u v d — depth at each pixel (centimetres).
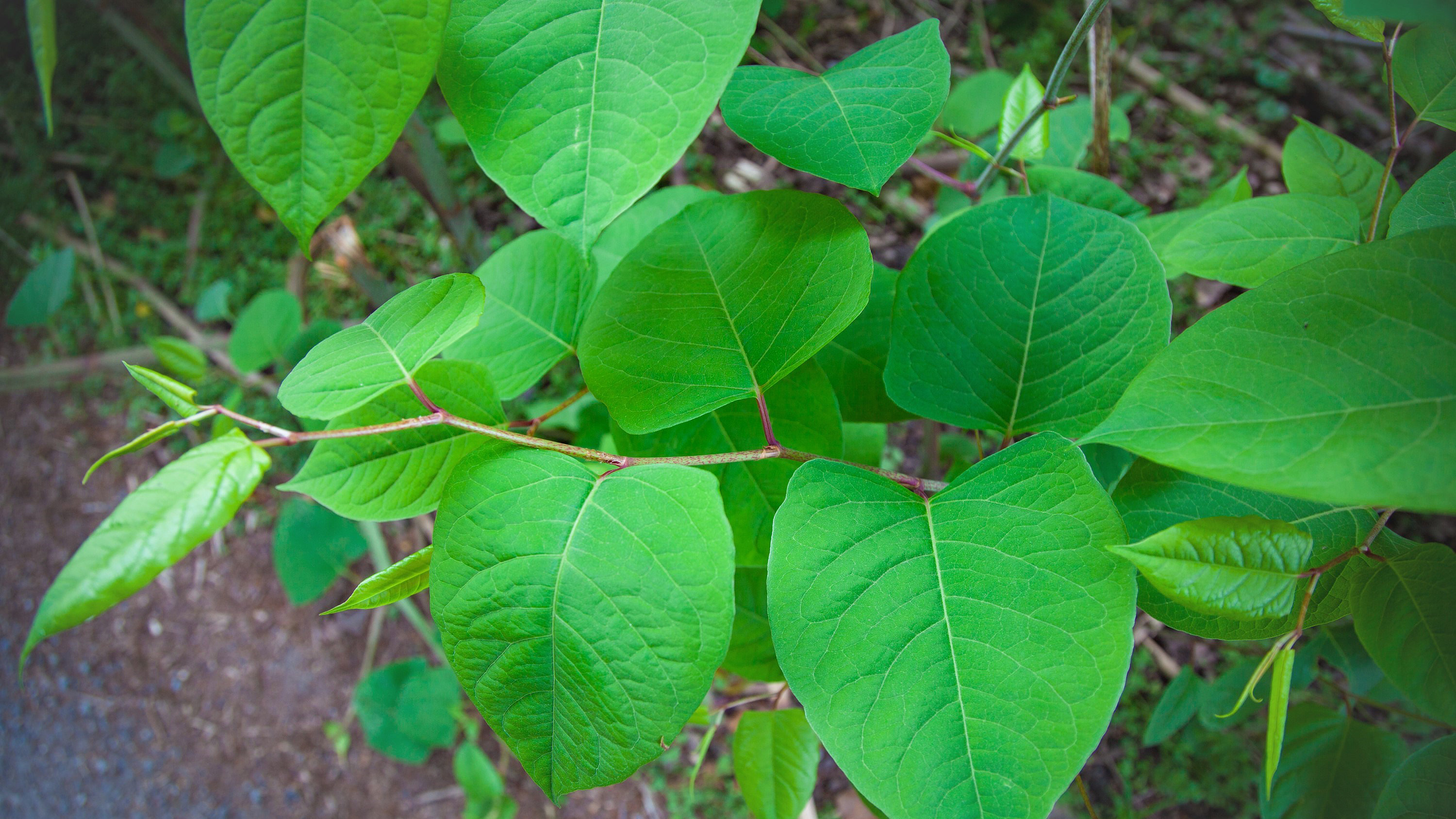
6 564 131
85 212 137
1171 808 95
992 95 83
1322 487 25
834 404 40
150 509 29
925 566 32
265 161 30
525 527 32
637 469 33
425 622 108
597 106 30
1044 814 29
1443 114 36
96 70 145
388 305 35
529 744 32
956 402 38
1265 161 119
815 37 128
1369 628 32
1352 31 36
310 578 101
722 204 38
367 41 29
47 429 136
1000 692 30
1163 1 131
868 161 33
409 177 84
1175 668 96
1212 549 28
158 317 135
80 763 122
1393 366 26
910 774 30
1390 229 35
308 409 32
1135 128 123
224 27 28
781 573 32
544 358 45
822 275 36
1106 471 46
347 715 119
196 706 123
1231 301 28
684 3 30
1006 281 38
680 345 37
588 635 31
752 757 47
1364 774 45
